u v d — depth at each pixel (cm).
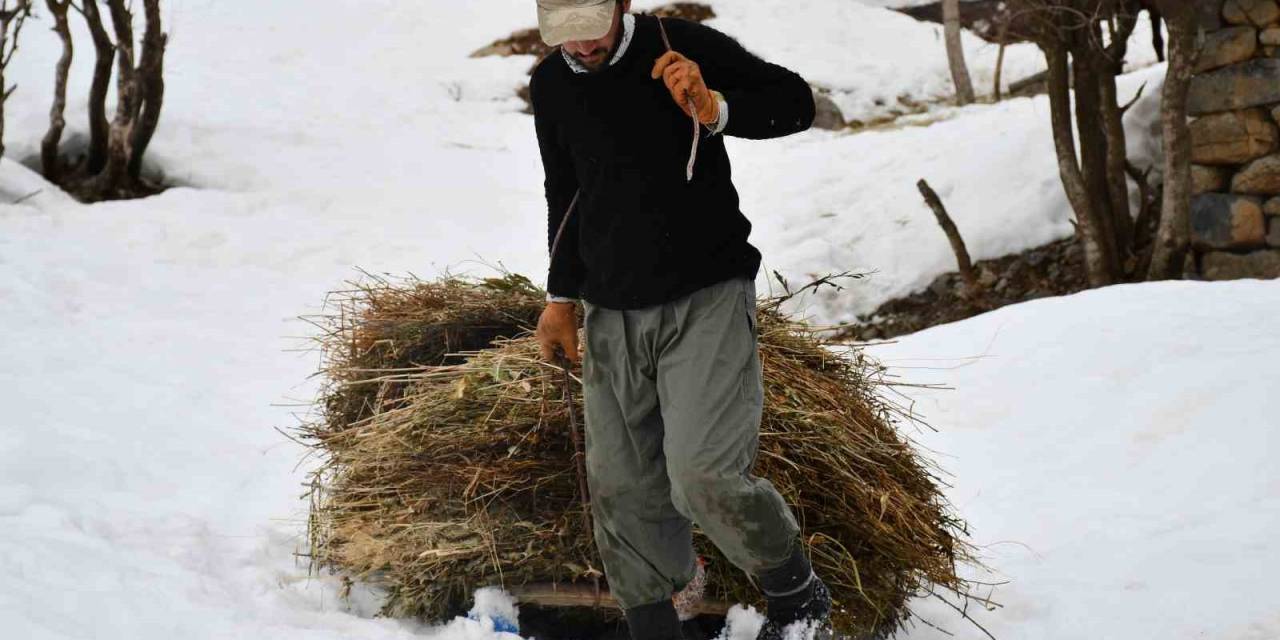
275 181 1934
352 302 681
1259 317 990
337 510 546
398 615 518
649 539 452
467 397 525
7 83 2128
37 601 451
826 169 2042
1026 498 740
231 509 660
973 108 2411
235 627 463
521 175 2169
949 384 955
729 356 423
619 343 436
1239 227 1551
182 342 1098
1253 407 802
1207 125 1577
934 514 536
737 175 2114
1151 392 862
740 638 494
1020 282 1659
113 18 1803
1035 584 597
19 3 1714
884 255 1766
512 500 514
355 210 1848
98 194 1816
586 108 423
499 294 621
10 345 996
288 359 1080
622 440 446
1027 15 1574
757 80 429
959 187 1845
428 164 2159
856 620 499
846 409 538
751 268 432
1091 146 1586
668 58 396
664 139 419
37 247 1395
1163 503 702
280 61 2623
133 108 1827
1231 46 1541
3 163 1700
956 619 555
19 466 670
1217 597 552
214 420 853
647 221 420
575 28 399
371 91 2514
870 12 2977
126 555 541
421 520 514
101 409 838
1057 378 923
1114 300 1088
